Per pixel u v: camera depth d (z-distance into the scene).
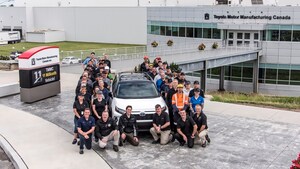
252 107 17.38
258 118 15.49
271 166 10.45
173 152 11.48
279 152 11.54
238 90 46.47
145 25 83.69
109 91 14.21
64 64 37.22
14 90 20.09
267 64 45.19
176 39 52.44
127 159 10.89
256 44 45.06
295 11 42.81
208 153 11.41
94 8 89.81
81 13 91.94
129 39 86.38
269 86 45.41
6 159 11.31
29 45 83.44
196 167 10.35
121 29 87.06
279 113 16.30
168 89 13.70
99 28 90.06
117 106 12.87
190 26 50.66
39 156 10.98
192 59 33.44
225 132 13.52
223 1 58.78
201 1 81.56
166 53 40.25
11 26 100.38
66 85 22.92
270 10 44.22
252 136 13.09
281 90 44.88
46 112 16.27
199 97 12.53
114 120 11.45
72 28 94.00
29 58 17.62
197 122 11.91
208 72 47.53
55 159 10.75
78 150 11.50
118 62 35.78
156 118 11.99
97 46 79.44
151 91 13.84
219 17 47.69
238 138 12.85
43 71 18.58
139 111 12.53
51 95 19.31
